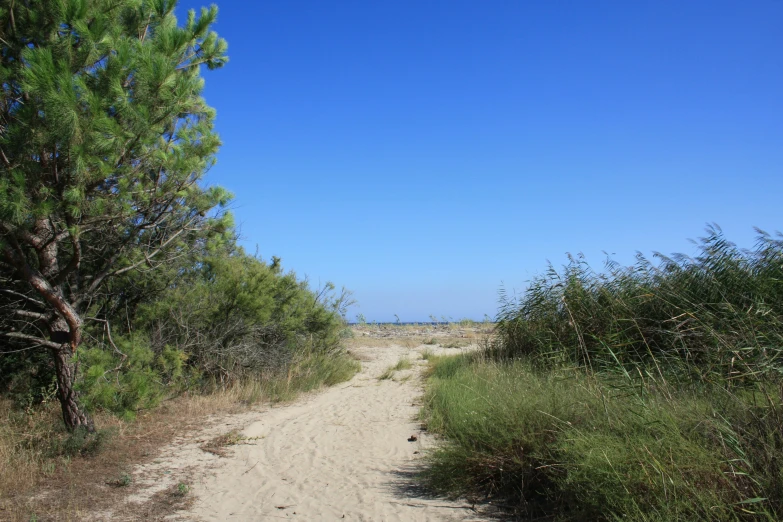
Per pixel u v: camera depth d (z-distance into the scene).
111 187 6.11
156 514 4.84
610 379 5.80
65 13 5.37
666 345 7.28
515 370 9.01
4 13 5.47
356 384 12.95
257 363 11.88
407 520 4.56
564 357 8.77
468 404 7.10
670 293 7.96
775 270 7.59
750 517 3.31
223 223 7.52
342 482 5.67
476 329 29.72
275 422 8.73
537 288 11.10
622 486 3.71
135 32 6.39
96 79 5.57
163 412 8.85
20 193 4.95
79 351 6.36
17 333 6.11
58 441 6.20
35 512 4.76
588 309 9.40
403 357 18.66
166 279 9.98
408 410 9.45
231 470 6.18
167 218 7.13
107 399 6.10
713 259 8.12
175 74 5.97
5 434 6.42
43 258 6.04
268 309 11.59
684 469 3.70
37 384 7.96
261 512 4.88
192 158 6.34
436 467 5.47
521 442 4.99
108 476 5.80
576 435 4.59
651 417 4.46
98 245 7.15
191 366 10.48
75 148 5.04
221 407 9.60
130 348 7.23
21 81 5.12
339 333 16.33
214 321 10.98
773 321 5.28
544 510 4.50
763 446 3.78
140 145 5.74
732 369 4.95
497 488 5.04
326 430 8.15
